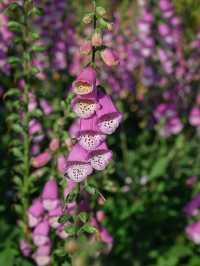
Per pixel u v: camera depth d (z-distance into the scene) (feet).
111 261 2.99
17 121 2.22
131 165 3.61
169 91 3.84
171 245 3.21
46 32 3.19
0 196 2.75
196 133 4.03
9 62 2.16
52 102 2.93
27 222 2.21
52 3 3.30
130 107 3.93
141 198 3.38
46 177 2.21
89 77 1.48
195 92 3.98
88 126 1.52
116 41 3.61
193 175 3.71
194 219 3.32
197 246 3.22
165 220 3.34
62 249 1.89
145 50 3.76
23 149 2.25
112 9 3.88
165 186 3.51
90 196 1.92
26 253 2.23
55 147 1.87
